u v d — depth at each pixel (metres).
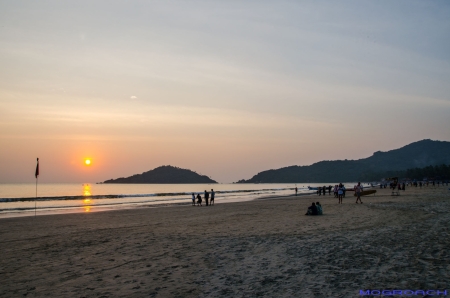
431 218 17.84
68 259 10.60
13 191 130.25
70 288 7.46
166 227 18.38
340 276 7.61
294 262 9.16
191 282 7.68
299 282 7.30
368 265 8.47
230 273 8.31
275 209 30.39
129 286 7.49
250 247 11.56
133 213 30.09
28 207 44.50
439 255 9.20
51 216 28.41
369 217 19.64
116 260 10.23
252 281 7.55
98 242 13.85
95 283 7.80
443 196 41.56
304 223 18.00
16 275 8.71
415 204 28.27
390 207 26.03
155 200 62.22
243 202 47.22
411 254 9.45
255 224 18.42
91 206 45.88
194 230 16.69
